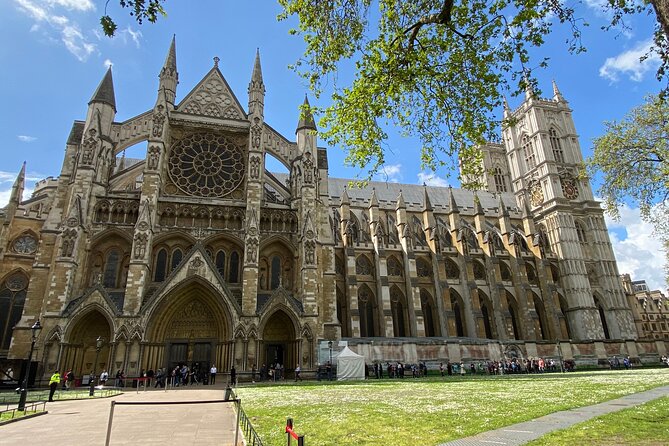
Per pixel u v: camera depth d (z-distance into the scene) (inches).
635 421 518.3
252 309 1822.1
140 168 2162.9
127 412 837.2
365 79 843.4
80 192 1857.8
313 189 2122.3
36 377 1547.7
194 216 1988.2
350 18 824.3
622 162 1387.8
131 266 1761.8
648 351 2851.9
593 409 645.9
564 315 3348.9
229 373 1707.7
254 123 2176.4
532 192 3860.7
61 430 620.7
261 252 2059.5
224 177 2158.0
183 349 1806.1
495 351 2420.0
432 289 3083.2
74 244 1749.5
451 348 2313.0
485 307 3169.3
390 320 2775.6
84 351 1716.3
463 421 573.6
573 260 3410.4
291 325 1916.8
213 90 2301.9
